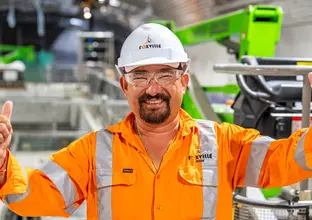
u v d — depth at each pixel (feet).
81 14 92.89
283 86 9.51
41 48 110.52
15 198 5.36
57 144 24.07
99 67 60.85
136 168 5.81
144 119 5.79
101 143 5.98
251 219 7.52
